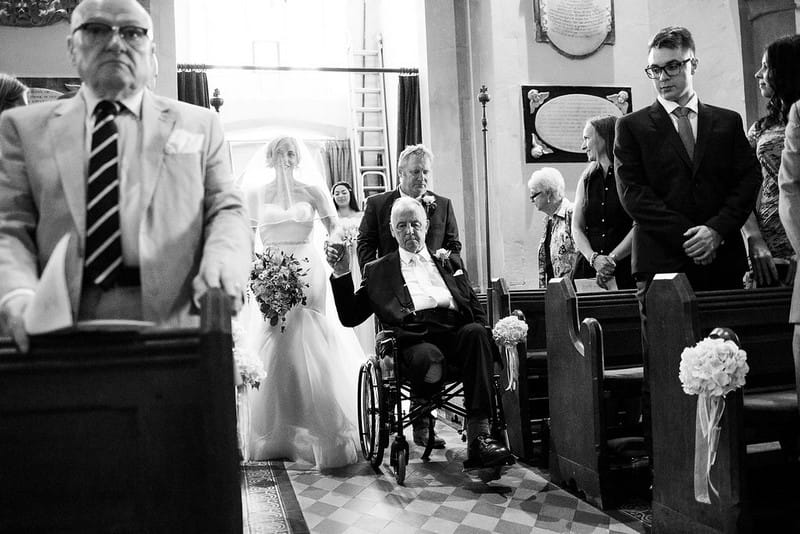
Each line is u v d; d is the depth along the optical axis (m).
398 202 4.93
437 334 4.64
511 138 7.81
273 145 5.47
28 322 1.68
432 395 4.62
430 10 8.34
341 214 8.55
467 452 4.79
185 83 8.02
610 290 5.05
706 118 3.75
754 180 3.69
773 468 3.74
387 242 5.52
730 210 3.62
